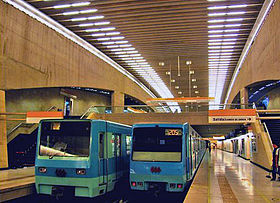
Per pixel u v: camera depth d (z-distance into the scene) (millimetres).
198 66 30609
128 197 10797
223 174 14156
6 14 17016
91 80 26547
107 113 23453
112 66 30688
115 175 10297
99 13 17672
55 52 21750
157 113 22484
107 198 10516
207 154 36844
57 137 9258
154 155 9703
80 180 8633
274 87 29172
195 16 17953
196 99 21828
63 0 16031
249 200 7836
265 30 19266
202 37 21719
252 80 23656
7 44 17109
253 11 17312
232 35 21344
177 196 10898
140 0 15781
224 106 21297
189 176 10531
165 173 9398
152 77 36312
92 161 8734
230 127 28922
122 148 11336
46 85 20641
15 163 19234
